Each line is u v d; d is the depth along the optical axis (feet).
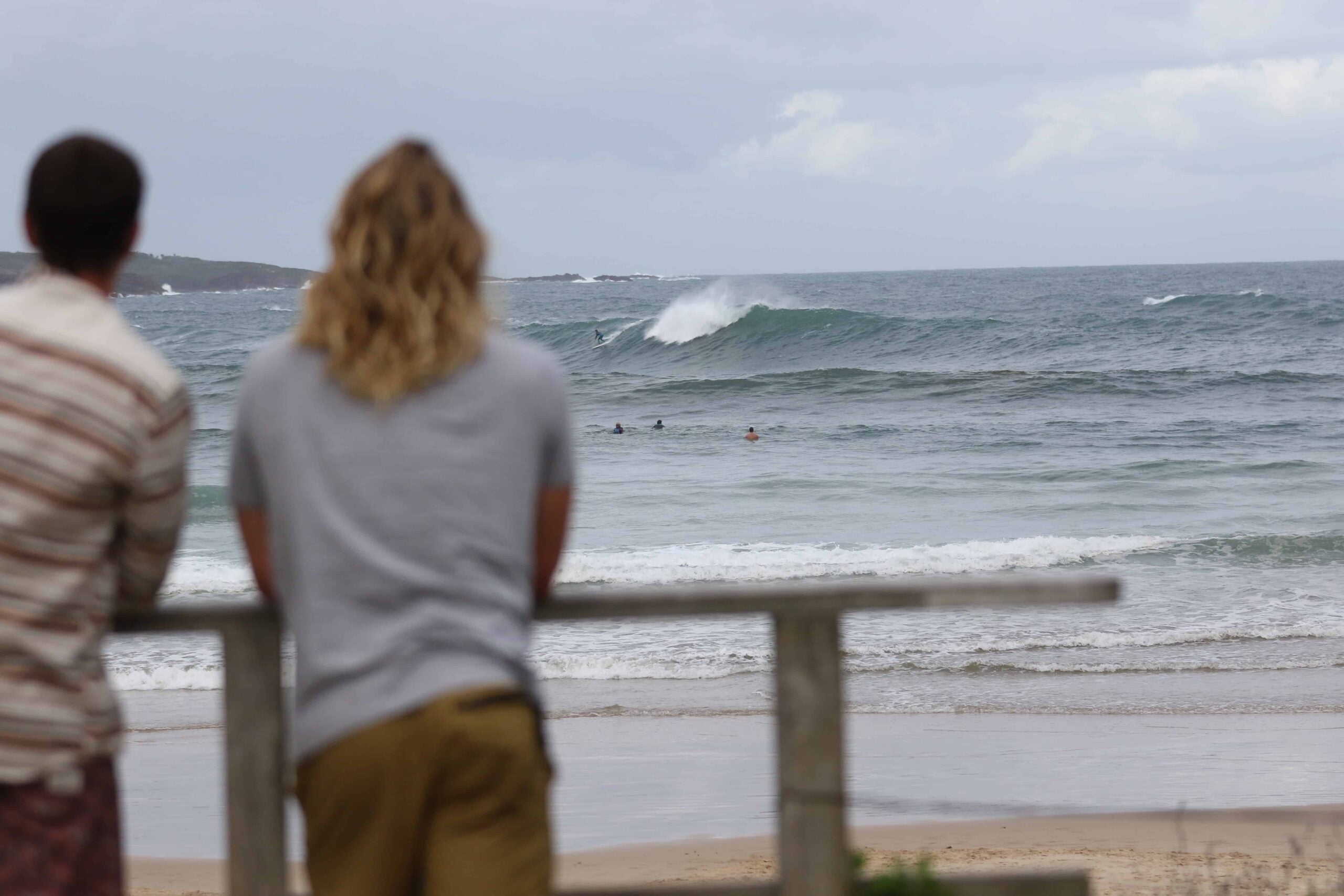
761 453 232.32
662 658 91.56
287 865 17.28
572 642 96.68
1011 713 75.97
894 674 87.10
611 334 431.02
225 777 17.20
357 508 14.48
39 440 14.19
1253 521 159.02
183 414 15.02
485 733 14.07
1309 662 88.69
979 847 49.73
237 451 15.46
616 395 321.32
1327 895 36.76
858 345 408.05
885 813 55.52
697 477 204.23
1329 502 171.01
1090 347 420.36
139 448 14.51
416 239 14.65
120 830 15.58
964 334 414.41
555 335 442.50
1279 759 63.57
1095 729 71.51
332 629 14.40
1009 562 132.77
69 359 14.37
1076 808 55.57
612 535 157.89
